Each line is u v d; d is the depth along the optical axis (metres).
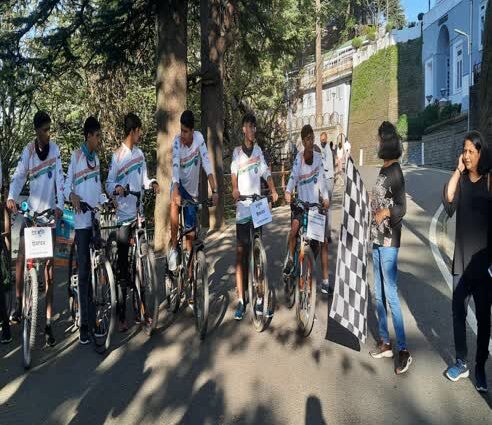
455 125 26.83
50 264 5.89
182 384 4.83
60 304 7.38
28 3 10.55
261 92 24.14
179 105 10.37
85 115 17.14
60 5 10.55
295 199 6.36
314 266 5.72
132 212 6.21
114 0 10.77
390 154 5.00
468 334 5.74
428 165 30.20
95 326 5.70
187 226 6.16
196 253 5.98
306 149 6.64
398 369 4.90
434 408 4.29
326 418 4.17
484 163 4.51
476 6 28.67
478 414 4.19
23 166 5.87
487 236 4.50
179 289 6.37
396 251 5.01
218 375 4.98
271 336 5.89
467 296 4.71
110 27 11.25
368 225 5.36
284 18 14.81
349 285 5.16
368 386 4.68
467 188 4.59
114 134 16.78
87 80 15.91
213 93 12.52
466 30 30.00
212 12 12.41
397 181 4.96
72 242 6.28
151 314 5.91
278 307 6.84
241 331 6.07
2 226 6.95
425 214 12.57
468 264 4.55
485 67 11.51
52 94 16.25
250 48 14.39
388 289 5.01
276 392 4.61
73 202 5.69
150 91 17.42
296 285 6.07
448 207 4.72
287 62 16.38
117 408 4.45
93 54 11.83
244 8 13.04
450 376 4.74
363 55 43.34
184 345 5.72
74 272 6.37
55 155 5.98
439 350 5.39
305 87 43.91
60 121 17.33
